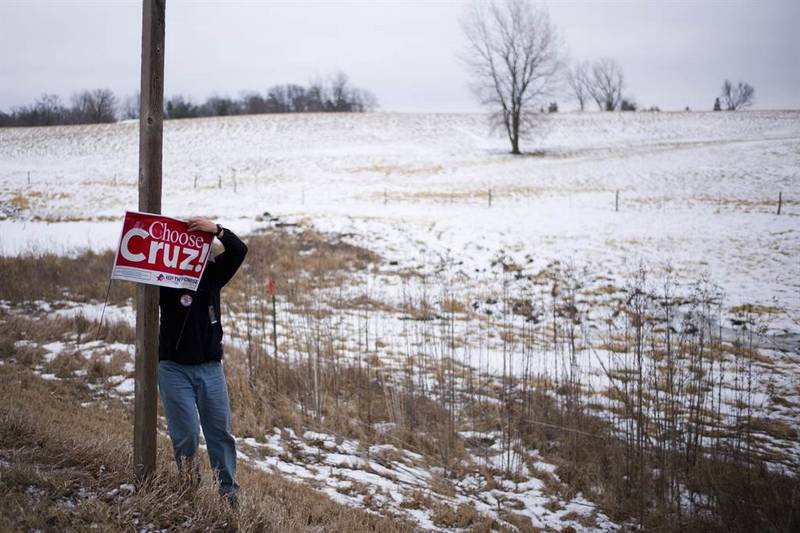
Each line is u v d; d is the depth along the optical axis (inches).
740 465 309.6
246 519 181.2
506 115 2522.1
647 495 302.0
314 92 5492.1
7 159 2155.5
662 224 1117.1
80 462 192.7
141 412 182.9
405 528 241.4
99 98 4675.2
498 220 1177.4
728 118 3420.3
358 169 1995.6
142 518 167.8
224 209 1301.7
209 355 186.4
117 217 1184.8
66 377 388.8
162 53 175.6
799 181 1502.2
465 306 689.0
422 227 1061.1
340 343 528.1
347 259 861.8
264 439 330.6
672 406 343.3
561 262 872.9
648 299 686.5
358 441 346.6
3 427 206.4
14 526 151.5
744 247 932.0
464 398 417.4
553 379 462.0
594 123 3341.5
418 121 3164.4
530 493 307.6
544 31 2498.8
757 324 611.2
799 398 433.7
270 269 798.5
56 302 622.5
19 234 951.0
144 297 179.3
